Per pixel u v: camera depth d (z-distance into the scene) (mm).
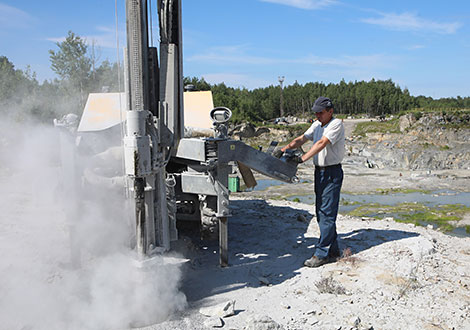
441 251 4922
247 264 4578
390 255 4621
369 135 39938
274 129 47500
